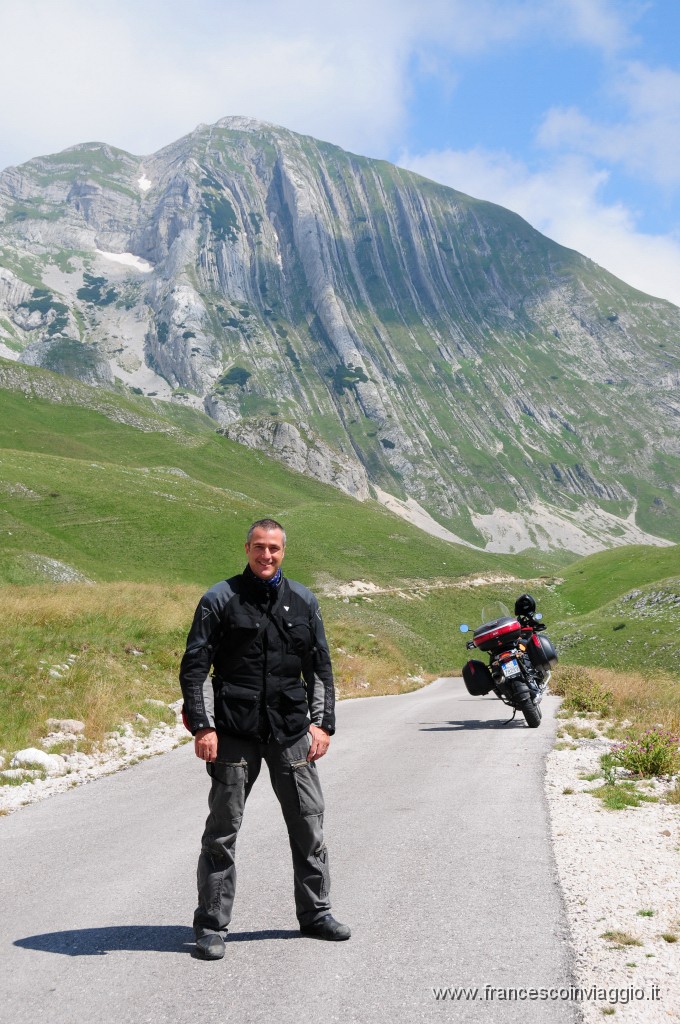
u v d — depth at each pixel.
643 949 4.16
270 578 4.47
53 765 9.70
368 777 9.21
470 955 4.09
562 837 6.48
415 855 6.00
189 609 24.52
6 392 184.00
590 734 12.45
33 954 4.16
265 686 4.39
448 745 11.64
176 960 4.06
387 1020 3.39
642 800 7.84
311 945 4.25
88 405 192.25
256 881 5.43
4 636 16.28
